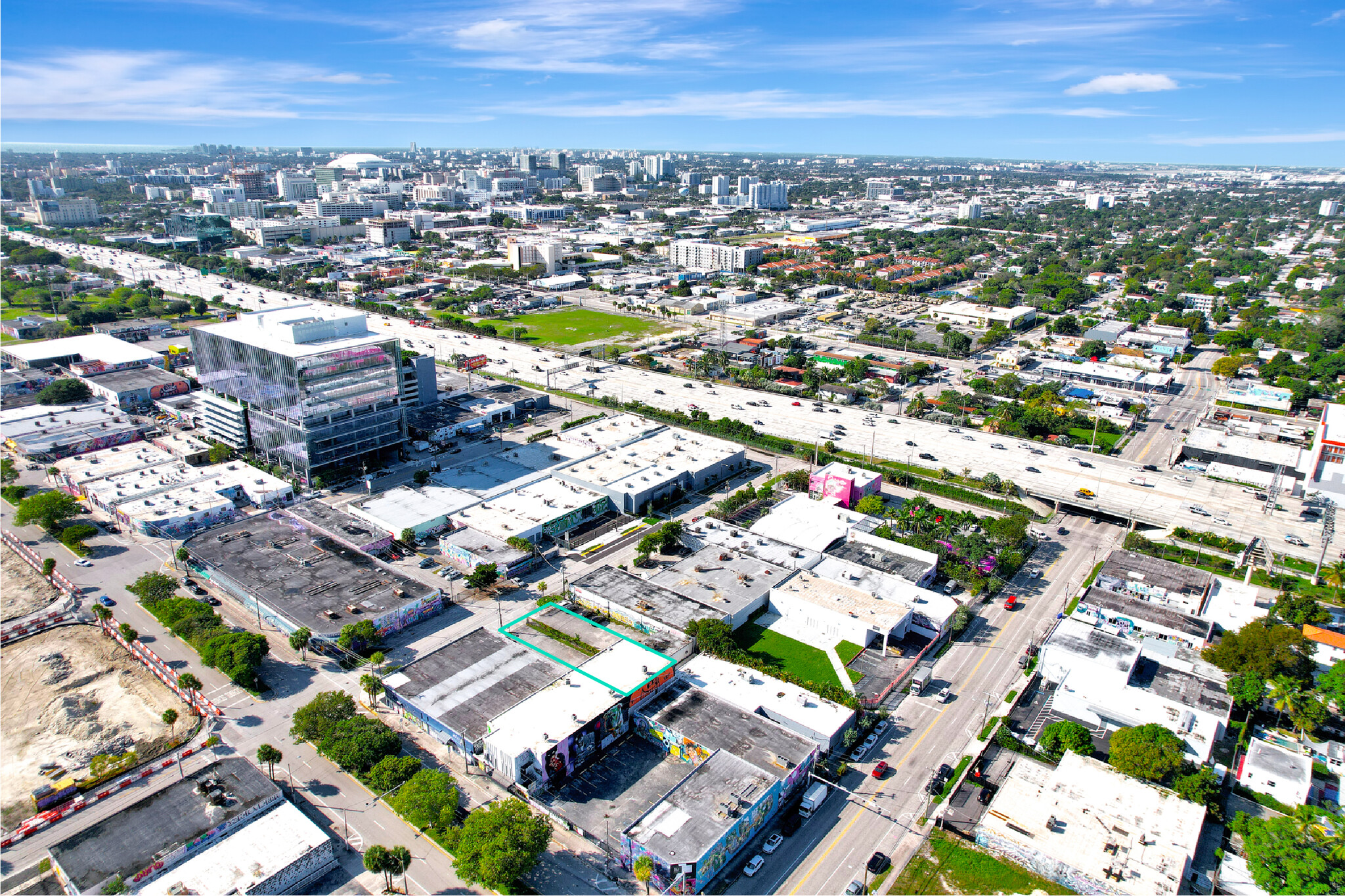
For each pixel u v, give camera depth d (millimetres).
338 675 161875
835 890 115562
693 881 112062
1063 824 123750
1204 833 127188
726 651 164375
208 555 198625
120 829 118500
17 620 177000
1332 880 110000
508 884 111812
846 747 143500
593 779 135875
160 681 159125
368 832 124625
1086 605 186625
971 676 166125
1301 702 148625
